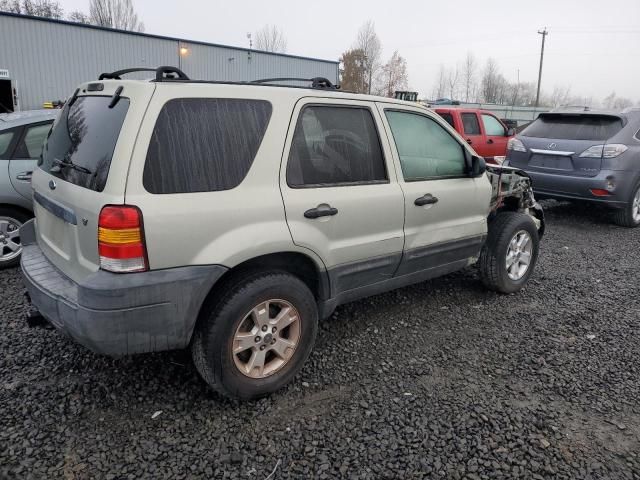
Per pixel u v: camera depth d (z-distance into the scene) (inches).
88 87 119.9
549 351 142.3
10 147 195.9
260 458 96.0
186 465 93.6
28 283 111.9
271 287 109.3
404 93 574.2
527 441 103.3
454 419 109.6
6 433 99.8
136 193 93.0
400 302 174.7
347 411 111.7
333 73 1056.8
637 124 289.9
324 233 119.4
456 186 154.6
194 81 105.0
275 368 115.0
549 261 230.2
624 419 111.7
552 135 303.7
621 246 260.2
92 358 129.2
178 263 97.3
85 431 101.7
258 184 108.0
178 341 100.7
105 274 92.8
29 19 669.3
